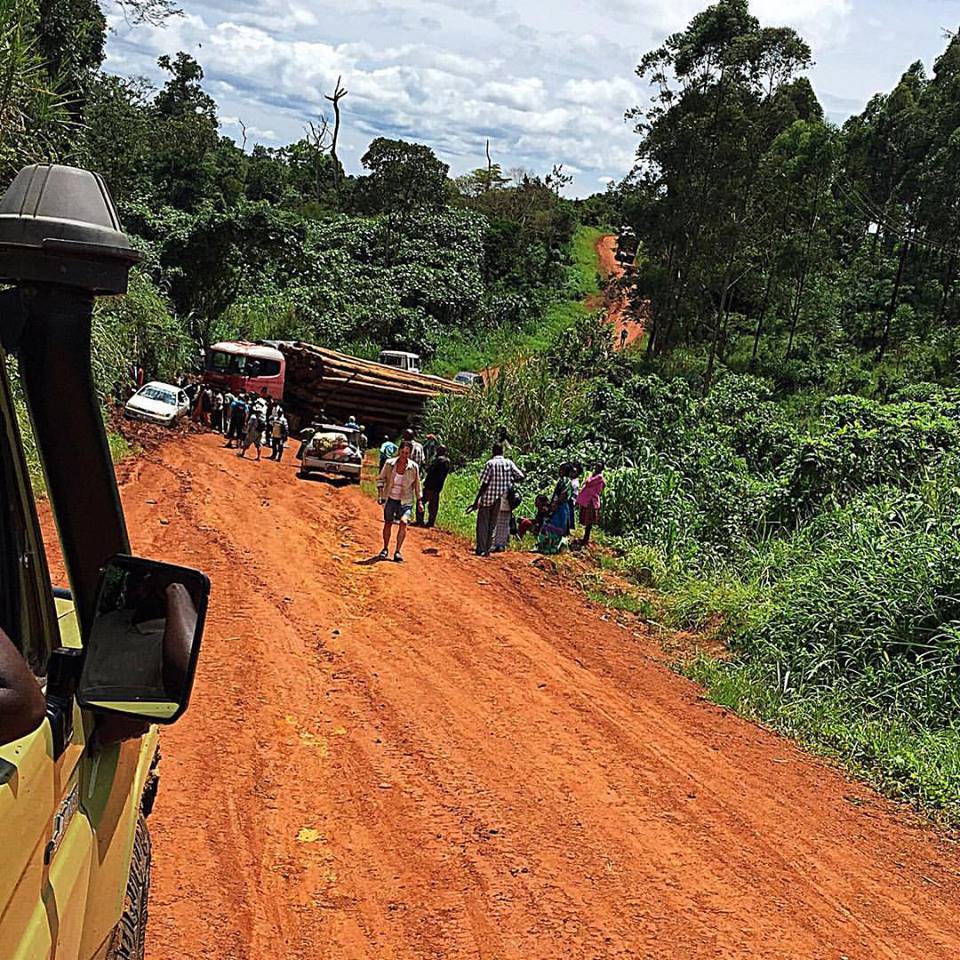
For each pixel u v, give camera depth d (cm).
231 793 667
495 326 6969
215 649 978
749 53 5584
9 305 279
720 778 823
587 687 1018
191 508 1752
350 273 6631
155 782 414
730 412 2462
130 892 330
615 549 1752
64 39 2564
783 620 1197
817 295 6575
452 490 2325
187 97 8694
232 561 1373
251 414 2848
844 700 1046
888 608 1116
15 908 187
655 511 1847
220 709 820
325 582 1320
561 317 7688
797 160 6062
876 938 596
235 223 4988
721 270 5866
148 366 3594
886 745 934
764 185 5700
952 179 6581
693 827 718
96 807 268
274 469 2620
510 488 1677
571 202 11975
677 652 1213
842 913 621
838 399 2069
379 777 727
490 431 2791
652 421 2431
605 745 859
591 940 545
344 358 3706
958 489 1418
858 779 878
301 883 564
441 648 1084
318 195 9294
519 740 842
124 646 243
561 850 650
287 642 1033
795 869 675
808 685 1080
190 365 4103
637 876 629
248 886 550
